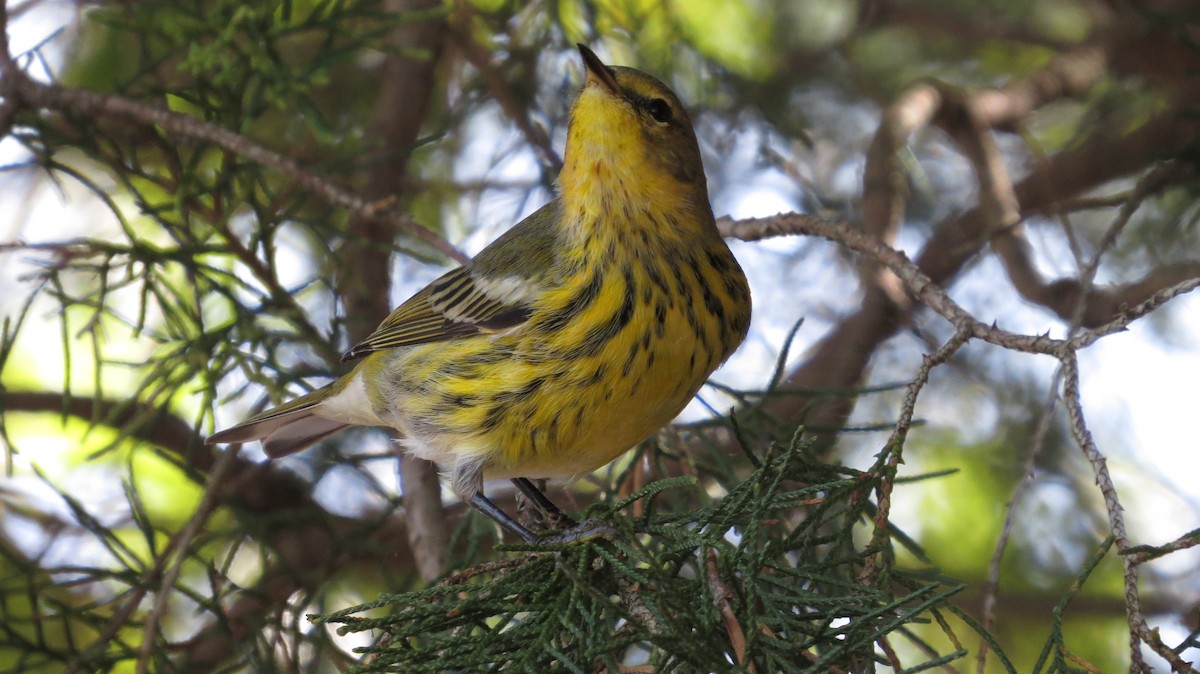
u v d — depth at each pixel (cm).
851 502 688
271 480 1234
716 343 858
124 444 1274
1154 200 1259
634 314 830
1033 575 1267
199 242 1026
